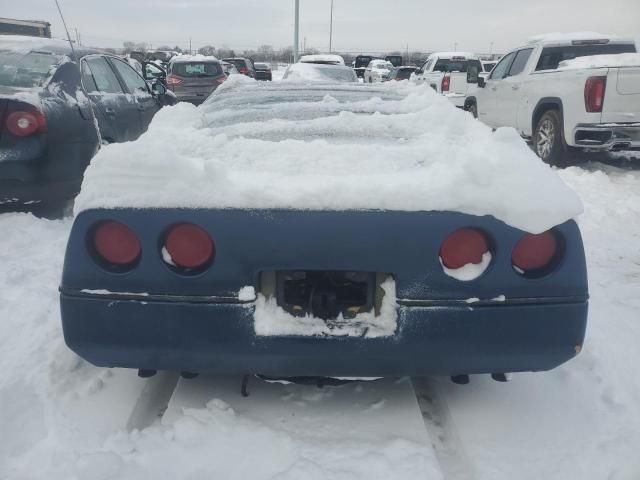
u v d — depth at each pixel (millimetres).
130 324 2057
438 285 2000
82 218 2029
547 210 1957
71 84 5273
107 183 2035
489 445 2234
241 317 2027
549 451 2211
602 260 4496
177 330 2047
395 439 2240
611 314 3414
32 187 4801
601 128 7480
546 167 2213
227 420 2332
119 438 2223
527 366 2125
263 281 2072
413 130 2811
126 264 2043
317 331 2059
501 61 10539
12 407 2414
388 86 3920
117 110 6105
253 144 2469
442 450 2242
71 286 2059
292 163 2291
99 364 2193
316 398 2510
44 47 5410
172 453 2152
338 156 2340
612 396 2578
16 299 3533
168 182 2006
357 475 2059
